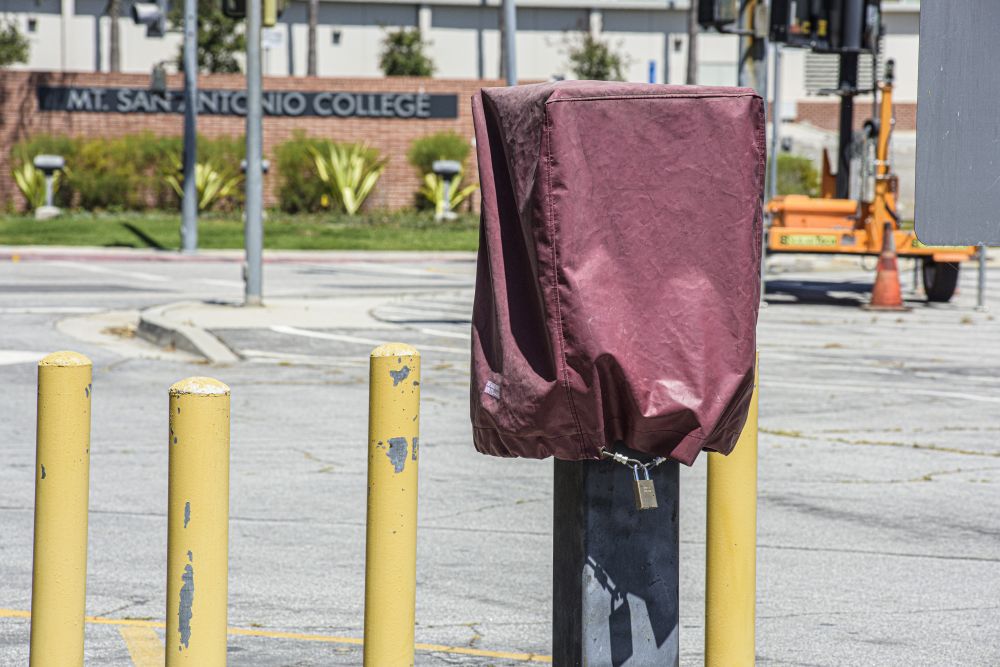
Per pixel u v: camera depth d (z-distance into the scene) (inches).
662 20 4065.0
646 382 210.8
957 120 214.2
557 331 209.8
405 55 3772.1
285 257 1951.3
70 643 245.3
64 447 244.4
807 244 1374.3
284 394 776.9
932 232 213.3
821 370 889.5
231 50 3572.8
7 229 2231.8
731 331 213.0
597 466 221.3
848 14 1206.9
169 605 225.6
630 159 210.1
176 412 224.1
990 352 989.8
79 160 2669.8
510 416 217.9
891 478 568.7
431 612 380.5
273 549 449.4
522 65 3998.5
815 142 3700.8
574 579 224.8
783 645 356.5
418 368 232.2
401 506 230.5
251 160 1181.1
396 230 2390.5
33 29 3858.3
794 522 492.4
